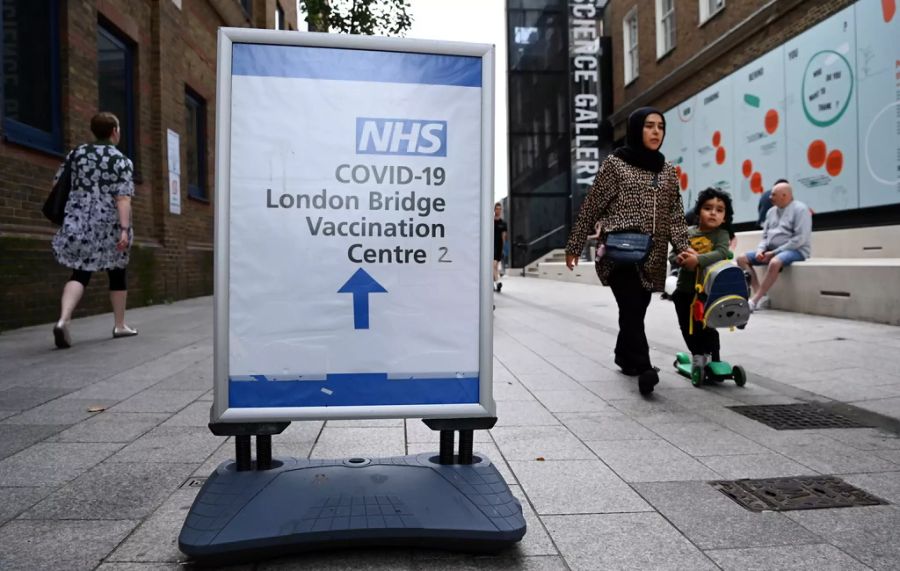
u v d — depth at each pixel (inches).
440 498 92.0
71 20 313.6
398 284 94.6
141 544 90.1
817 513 104.7
